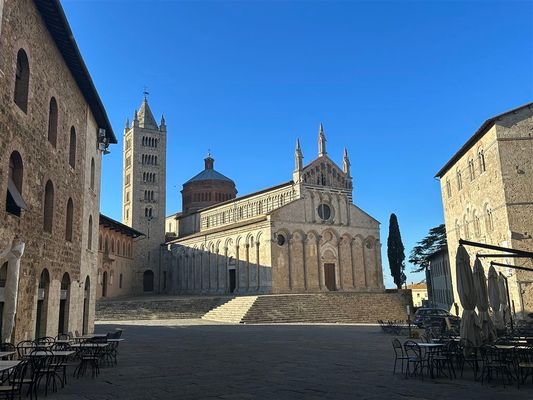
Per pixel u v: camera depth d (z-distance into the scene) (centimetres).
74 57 2319
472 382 1480
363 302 5919
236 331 3866
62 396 1290
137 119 10300
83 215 2808
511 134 3784
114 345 2055
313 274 7056
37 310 2044
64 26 2039
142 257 9525
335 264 7319
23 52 1784
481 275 2020
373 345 2689
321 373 1672
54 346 1714
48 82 2078
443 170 5338
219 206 9112
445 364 1798
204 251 8212
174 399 1247
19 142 1725
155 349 2525
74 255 2591
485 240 4153
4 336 1455
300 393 1315
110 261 7444
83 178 2802
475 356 1591
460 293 1805
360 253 7631
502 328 2544
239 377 1594
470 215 4553
